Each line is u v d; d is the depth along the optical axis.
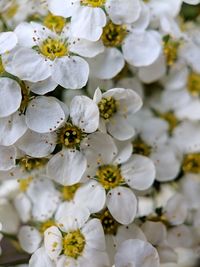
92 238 0.05
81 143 0.05
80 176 0.05
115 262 0.05
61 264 0.05
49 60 0.05
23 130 0.05
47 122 0.05
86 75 0.05
